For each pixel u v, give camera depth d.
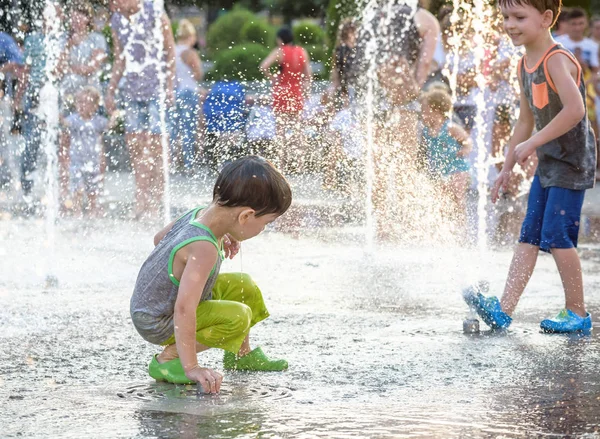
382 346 8.98
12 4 23.17
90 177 22.16
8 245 15.73
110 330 9.65
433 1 24.25
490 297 9.88
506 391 7.36
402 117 18.78
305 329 9.76
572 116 9.52
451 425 6.48
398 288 12.31
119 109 21.38
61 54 21.95
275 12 55.19
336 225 18.34
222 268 14.05
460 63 22.41
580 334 9.61
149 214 19.89
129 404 6.99
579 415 6.72
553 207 9.87
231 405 6.96
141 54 20.44
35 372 7.97
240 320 7.64
